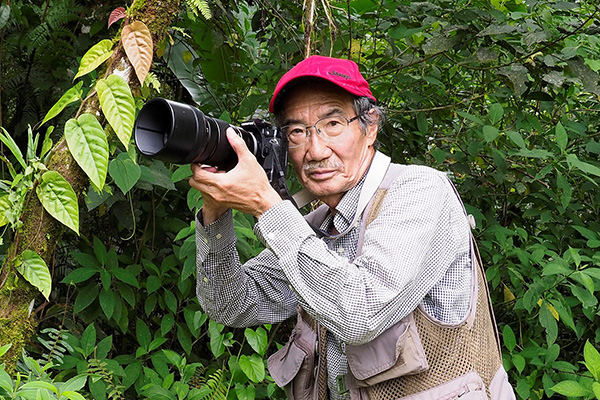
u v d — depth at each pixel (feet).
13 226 4.35
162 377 7.18
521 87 8.00
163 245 8.70
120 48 4.51
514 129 9.82
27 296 4.53
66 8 7.69
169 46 9.16
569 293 9.59
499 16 8.43
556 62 8.31
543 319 8.08
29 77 7.87
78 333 7.54
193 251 7.09
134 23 4.45
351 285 4.24
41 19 7.76
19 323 4.52
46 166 4.41
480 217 9.18
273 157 4.60
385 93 9.40
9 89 7.94
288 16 9.22
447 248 4.83
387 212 4.70
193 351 8.86
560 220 9.78
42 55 7.82
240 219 7.42
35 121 8.04
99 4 7.95
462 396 4.68
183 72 9.35
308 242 4.33
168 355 7.13
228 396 7.15
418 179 4.85
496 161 8.88
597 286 8.27
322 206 5.92
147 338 7.48
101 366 6.48
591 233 8.86
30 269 4.39
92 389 6.39
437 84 8.83
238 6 9.85
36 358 7.36
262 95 8.45
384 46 10.02
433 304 4.92
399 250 4.42
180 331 7.83
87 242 7.95
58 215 4.28
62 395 4.01
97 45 4.47
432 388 4.72
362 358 4.68
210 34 9.23
